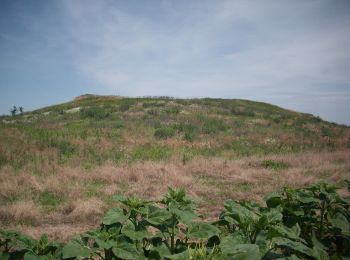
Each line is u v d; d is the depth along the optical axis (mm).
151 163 11375
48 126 22391
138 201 3119
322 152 16078
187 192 8484
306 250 2566
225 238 2787
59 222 6398
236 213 2967
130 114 29000
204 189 8828
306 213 3904
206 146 16406
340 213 3695
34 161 11312
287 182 9789
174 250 3018
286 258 2406
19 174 9391
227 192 8688
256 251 2172
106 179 9523
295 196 3799
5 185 8141
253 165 12586
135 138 17750
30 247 2879
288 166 12656
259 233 2826
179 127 21578
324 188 3842
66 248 2545
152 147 15531
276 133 22266
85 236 2762
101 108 33094
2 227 5934
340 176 10406
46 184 8594
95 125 22609
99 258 4262
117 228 2840
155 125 22672
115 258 2742
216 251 2568
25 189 8250
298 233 3291
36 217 6387
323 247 3334
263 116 32562
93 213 6730
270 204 3729
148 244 3135
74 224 6305
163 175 9945
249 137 20047
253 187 9430
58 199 7805
